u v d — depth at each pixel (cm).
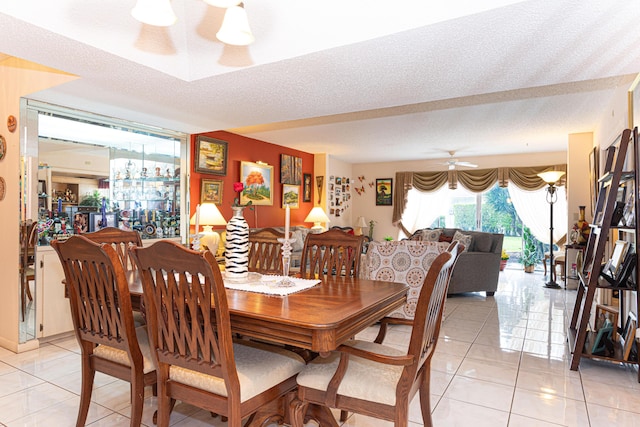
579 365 311
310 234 285
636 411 238
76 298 205
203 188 539
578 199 587
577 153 587
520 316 464
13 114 335
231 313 171
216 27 252
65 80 283
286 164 717
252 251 310
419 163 895
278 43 236
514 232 834
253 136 628
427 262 346
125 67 251
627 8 175
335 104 335
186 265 153
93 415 230
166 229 454
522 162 797
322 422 199
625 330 318
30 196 338
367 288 221
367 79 270
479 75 262
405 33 200
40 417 228
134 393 187
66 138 363
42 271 349
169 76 266
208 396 164
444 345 361
